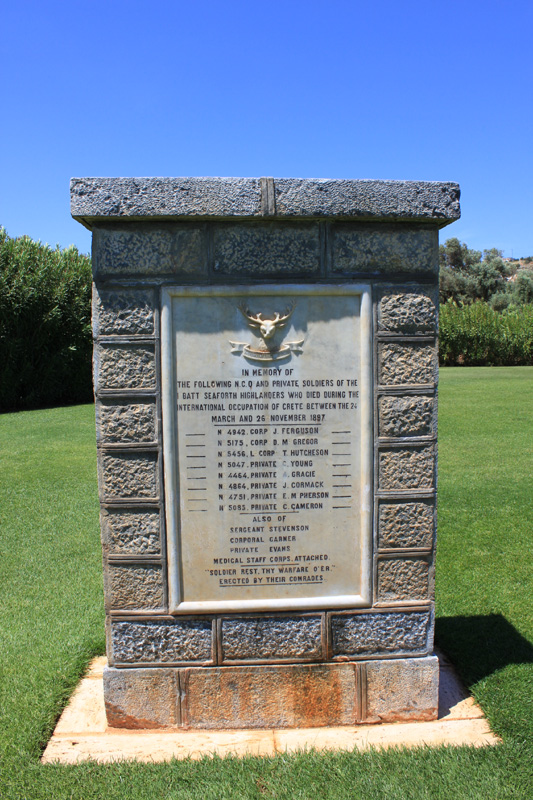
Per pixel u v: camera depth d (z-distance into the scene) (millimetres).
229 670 2902
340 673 2934
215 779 2512
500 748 2674
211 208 2611
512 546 5250
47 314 15664
